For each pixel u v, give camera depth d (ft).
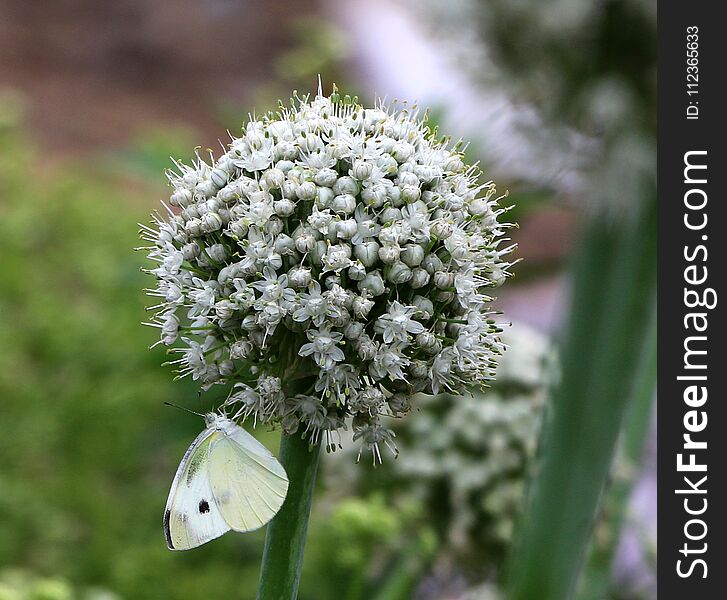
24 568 2.68
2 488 2.87
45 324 3.77
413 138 1.49
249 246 1.44
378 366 1.44
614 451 1.74
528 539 1.76
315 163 1.46
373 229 1.44
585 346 1.74
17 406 3.29
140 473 3.14
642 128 1.79
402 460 1.94
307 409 1.45
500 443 1.92
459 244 1.46
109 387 3.39
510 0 1.80
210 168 1.50
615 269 1.75
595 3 1.76
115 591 2.57
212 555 2.71
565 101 1.81
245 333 1.46
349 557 1.83
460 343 1.46
